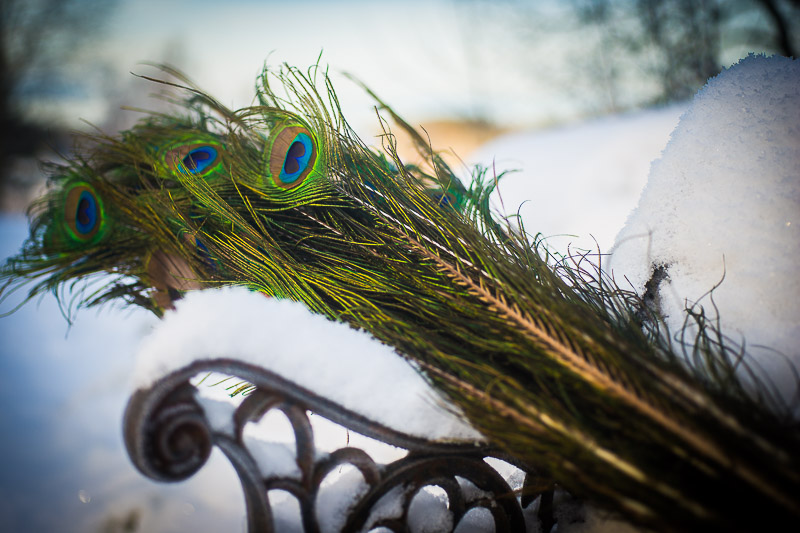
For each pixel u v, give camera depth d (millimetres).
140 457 350
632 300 439
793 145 414
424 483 403
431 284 426
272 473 379
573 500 436
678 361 383
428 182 516
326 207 467
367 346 402
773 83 433
